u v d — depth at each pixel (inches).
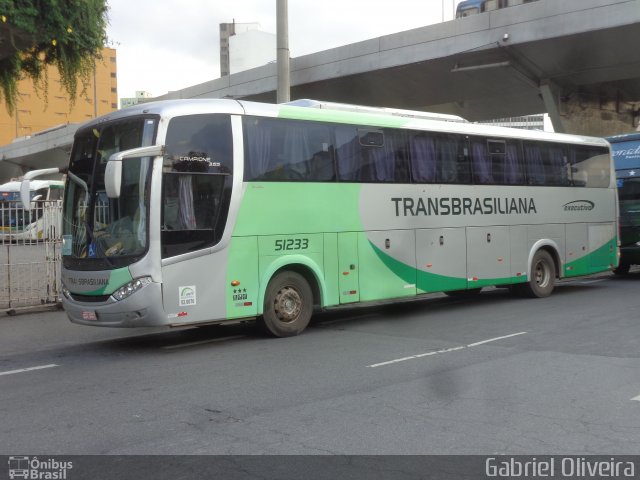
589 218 616.7
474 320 451.8
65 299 367.9
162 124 345.7
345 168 426.6
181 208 349.7
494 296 596.1
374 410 234.8
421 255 469.1
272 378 287.3
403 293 456.8
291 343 374.9
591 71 1015.6
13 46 497.4
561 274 587.2
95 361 341.4
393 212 452.8
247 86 1282.0
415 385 269.9
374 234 440.5
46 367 329.7
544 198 570.9
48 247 538.0
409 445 197.6
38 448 200.2
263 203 382.6
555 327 410.9
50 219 541.3
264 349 357.7
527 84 1107.9
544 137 577.3
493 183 526.3
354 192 430.0
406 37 1039.6
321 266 410.6
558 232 583.8
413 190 466.3
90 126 375.6
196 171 355.9
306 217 403.2
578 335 381.1
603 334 382.6
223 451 194.4
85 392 271.4
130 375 302.2
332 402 246.2
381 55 1071.6
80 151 379.6
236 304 369.4
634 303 522.6
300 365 313.4
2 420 231.6
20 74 593.0
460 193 499.2
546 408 234.7
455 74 1089.4
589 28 859.4
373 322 455.2
